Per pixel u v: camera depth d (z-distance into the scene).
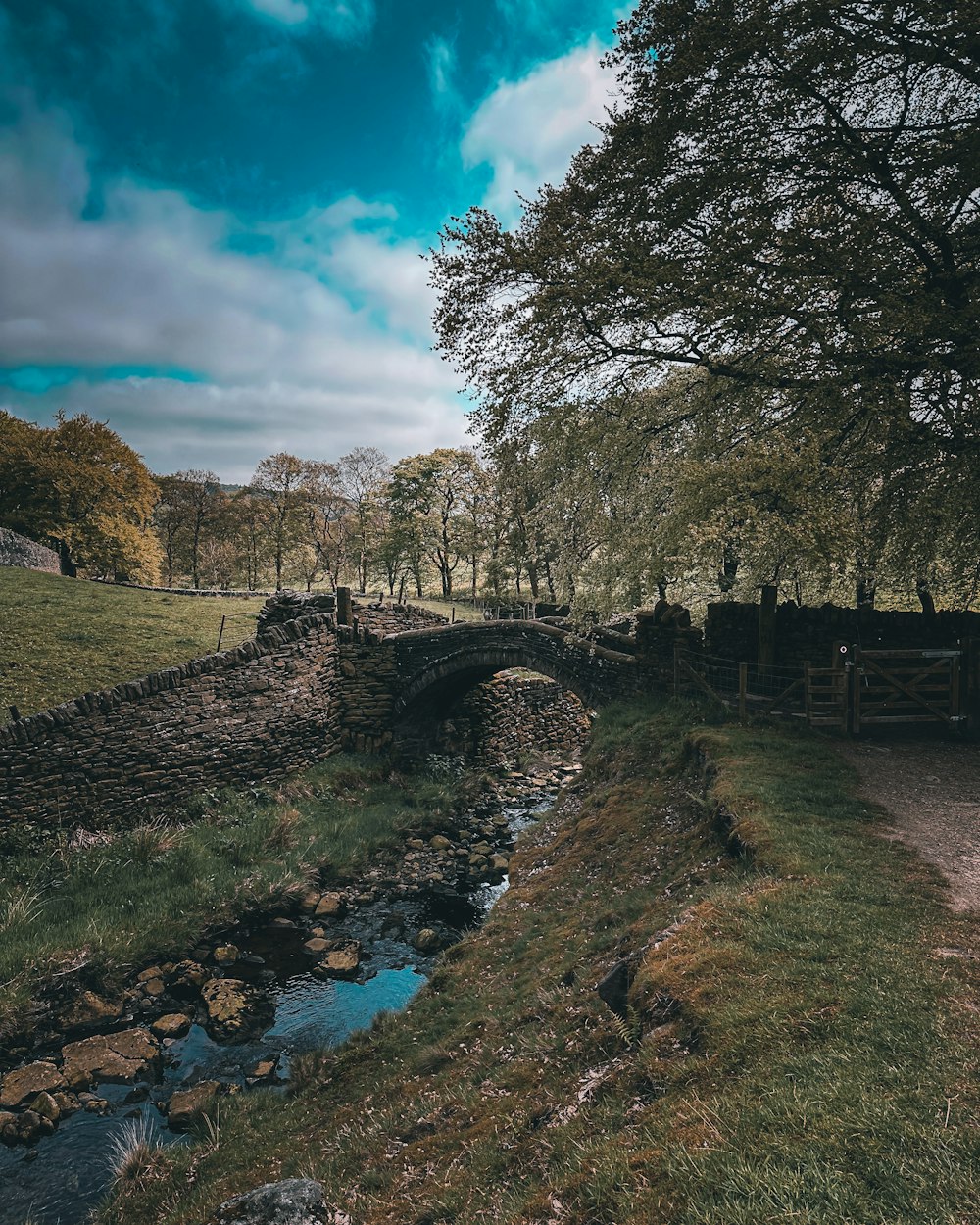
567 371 14.09
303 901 14.65
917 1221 2.88
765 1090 3.91
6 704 19.56
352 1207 4.98
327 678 22.80
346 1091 7.93
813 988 4.82
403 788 21.77
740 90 11.16
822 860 7.02
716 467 11.49
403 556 55.78
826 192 11.30
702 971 5.36
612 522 14.98
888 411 11.12
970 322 10.45
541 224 12.83
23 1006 10.41
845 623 13.84
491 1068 6.52
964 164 10.67
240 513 62.38
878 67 11.01
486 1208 4.18
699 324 11.93
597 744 15.12
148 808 17.12
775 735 11.78
